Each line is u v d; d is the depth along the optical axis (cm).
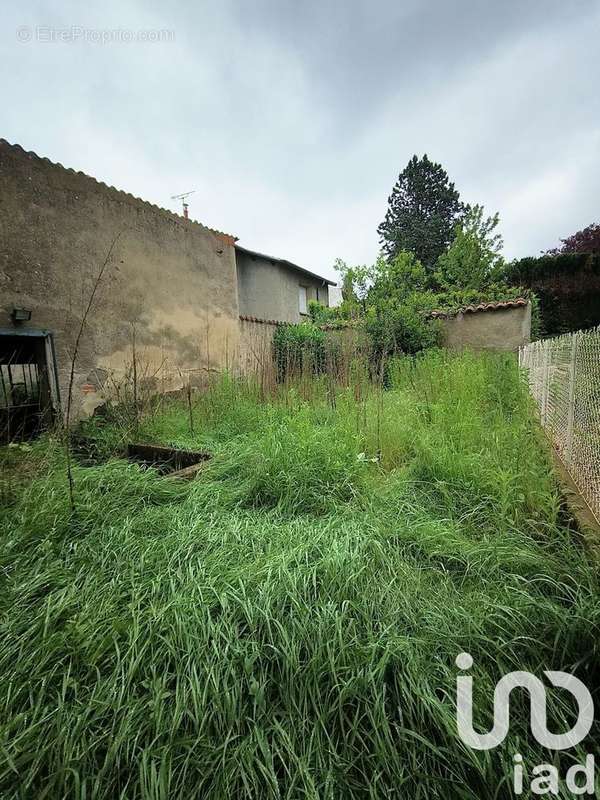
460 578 164
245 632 133
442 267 1727
